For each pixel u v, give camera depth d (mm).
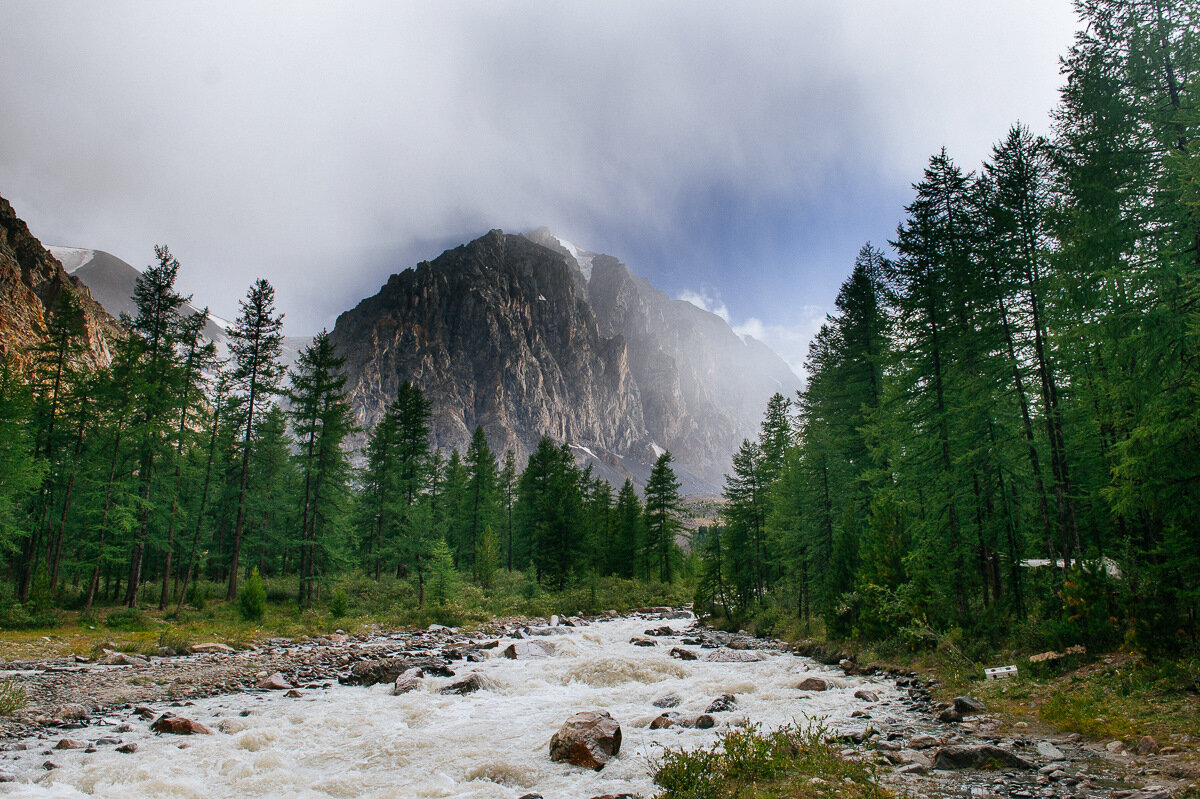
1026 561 21891
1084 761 8062
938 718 11438
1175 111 14945
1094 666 12492
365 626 28266
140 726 11211
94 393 30625
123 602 31938
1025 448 19891
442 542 35344
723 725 11500
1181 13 15648
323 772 9047
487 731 11312
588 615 40531
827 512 30547
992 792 7059
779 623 29312
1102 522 21219
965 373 21031
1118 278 14484
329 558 38125
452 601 33156
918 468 22516
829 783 7309
